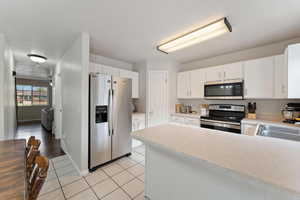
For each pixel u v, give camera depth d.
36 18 1.67
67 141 2.79
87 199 1.58
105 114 2.39
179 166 1.09
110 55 3.17
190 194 1.03
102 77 2.30
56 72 4.04
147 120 3.44
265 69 2.27
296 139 1.76
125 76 3.32
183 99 3.80
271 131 2.01
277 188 0.53
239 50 2.79
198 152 0.86
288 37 2.19
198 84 3.20
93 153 2.18
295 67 1.77
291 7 1.45
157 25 1.84
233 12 1.55
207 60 3.37
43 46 2.59
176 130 1.43
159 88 3.49
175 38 2.17
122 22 1.77
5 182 0.86
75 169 2.22
